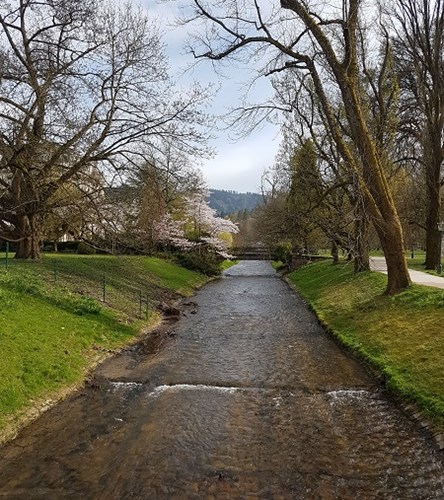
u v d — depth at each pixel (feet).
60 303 48.88
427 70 92.32
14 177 67.41
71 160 66.28
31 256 75.10
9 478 21.77
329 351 46.09
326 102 54.90
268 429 27.55
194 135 66.59
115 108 64.95
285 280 136.56
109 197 67.56
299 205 99.04
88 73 61.77
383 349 40.32
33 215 71.41
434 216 92.32
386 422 28.35
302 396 33.32
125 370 39.40
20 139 56.70
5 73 56.39
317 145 82.94
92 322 48.01
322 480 21.75
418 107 97.04
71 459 23.61
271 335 54.80
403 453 24.29
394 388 32.71
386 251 55.36
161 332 56.34
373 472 22.44
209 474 22.25
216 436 26.53
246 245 267.59
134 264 100.01
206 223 163.12
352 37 52.31
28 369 32.53
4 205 68.74
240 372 39.45
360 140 53.67
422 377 31.96
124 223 72.23
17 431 26.55
